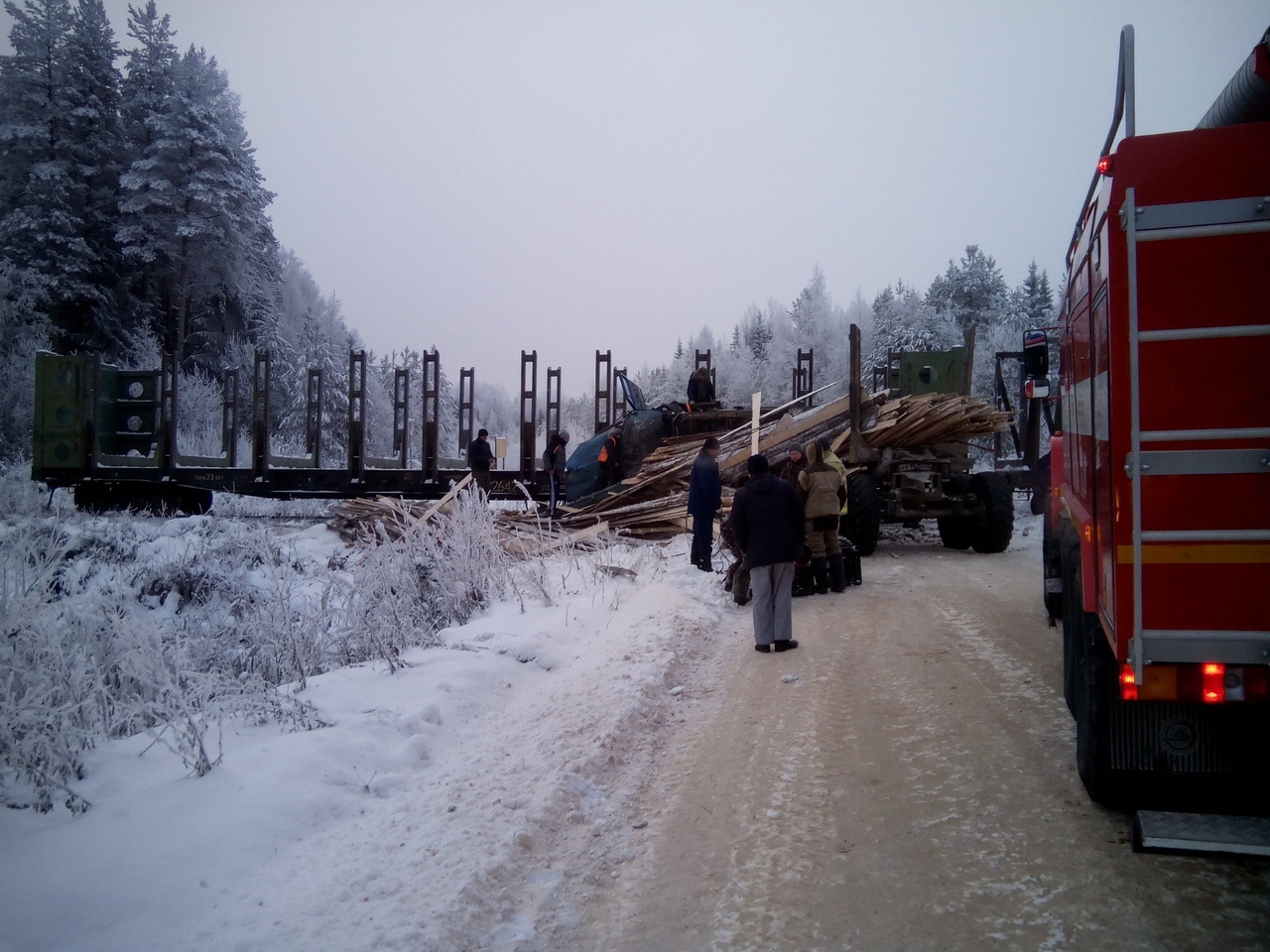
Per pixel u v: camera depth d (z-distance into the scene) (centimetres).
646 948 326
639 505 1377
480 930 336
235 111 4744
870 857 385
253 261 4453
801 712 590
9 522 1015
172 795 424
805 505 1002
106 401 1925
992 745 503
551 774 476
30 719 425
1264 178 323
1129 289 331
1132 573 333
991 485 1284
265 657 690
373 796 457
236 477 1900
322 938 321
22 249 3625
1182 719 377
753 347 8681
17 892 340
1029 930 318
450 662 670
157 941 318
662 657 700
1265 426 321
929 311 5316
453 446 4328
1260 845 333
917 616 856
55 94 3903
